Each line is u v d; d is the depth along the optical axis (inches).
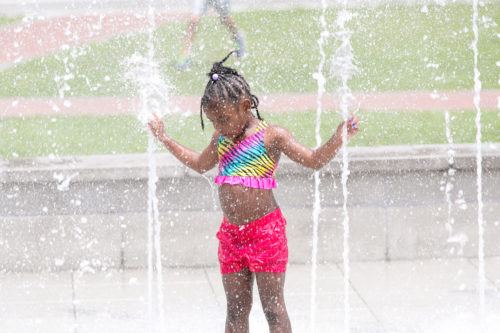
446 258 399.2
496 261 397.4
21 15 769.6
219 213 387.9
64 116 504.1
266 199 288.8
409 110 519.2
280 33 661.9
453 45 653.3
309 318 341.1
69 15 765.3
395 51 635.5
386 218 394.3
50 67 610.9
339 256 395.5
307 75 588.7
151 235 387.2
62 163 384.5
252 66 601.6
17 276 380.8
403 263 396.2
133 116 502.6
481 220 398.3
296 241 392.8
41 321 337.1
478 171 394.6
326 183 389.7
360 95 547.2
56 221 381.7
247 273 296.0
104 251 386.6
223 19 617.9
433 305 352.8
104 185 381.7
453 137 475.2
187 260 390.6
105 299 358.6
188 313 346.3
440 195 395.5
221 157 292.5
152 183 382.9
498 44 660.7
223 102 282.8
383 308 350.3
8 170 376.2
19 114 508.7
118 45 656.4
